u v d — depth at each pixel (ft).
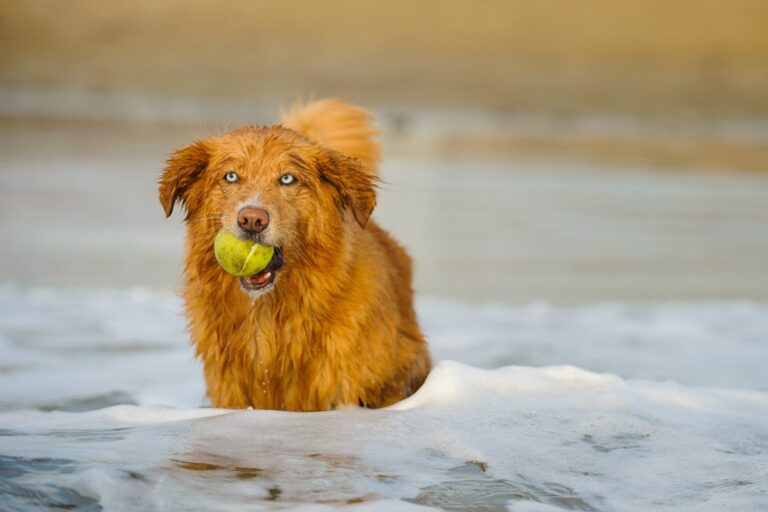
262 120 122.62
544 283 48.83
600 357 34.17
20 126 106.52
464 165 92.27
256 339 24.97
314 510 15.75
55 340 35.01
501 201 73.05
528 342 36.58
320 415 22.27
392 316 25.80
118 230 59.06
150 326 37.88
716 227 65.51
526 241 59.26
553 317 41.57
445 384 23.75
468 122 135.13
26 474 16.85
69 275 47.50
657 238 61.26
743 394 24.88
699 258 55.77
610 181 85.56
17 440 19.90
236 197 24.03
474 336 37.50
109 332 36.65
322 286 24.56
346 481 17.42
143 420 22.50
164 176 25.48
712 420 22.72
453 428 21.06
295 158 24.68
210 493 16.44
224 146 25.13
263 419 21.86
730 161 101.60
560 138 118.83
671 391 24.56
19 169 79.56
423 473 18.16
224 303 25.00
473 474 18.22
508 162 95.40
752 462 19.66
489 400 23.35
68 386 28.66
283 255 24.23
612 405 23.04
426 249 55.93
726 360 33.91
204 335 25.49
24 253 51.88
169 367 31.65
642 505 17.26
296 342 24.84
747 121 147.84
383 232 29.89
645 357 34.32
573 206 72.08
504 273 50.90
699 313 42.68
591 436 20.95
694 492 17.98
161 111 131.85
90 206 65.87
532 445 20.22
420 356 27.40
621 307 43.88
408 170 87.45
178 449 19.17
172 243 56.24
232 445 19.61
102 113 126.11
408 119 135.23
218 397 25.77
